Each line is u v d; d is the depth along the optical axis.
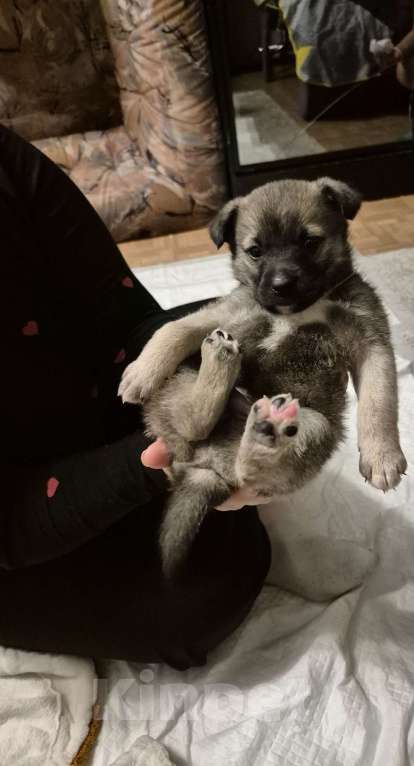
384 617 0.65
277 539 0.72
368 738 0.57
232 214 0.61
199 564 0.59
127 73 1.46
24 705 0.61
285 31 1.23
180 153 1.42
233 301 0.58
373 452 0.50
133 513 0.61
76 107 1.58
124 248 1.46
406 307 0.95
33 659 0.63
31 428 0.58
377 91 1.27
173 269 1.24
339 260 0.57
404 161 1.38
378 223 1.27
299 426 0.49
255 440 0.47
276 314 0.55
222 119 1.40
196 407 0.50
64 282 0.63
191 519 0.51
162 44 1.31
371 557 0.70
